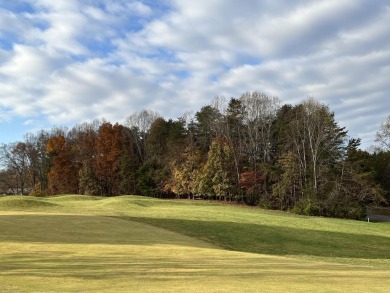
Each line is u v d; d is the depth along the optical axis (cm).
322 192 6041
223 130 8031
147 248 2112
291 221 4166
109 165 8888
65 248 2008
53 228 2717
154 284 1091
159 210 4591
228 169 7325
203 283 1114
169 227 3319
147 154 9162
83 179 8744
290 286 1075
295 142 6594
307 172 6438
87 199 6172
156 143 9125
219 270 1423
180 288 1021
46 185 10156
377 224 4803
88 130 9912
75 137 10544
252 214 4672
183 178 7794
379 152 8712
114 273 1305
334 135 6625
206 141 8625
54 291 959
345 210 5806
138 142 9612
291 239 3209
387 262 2353
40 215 3366
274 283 1128
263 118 7912
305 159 6612
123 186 8531
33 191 9581
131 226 3072
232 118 8131
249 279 1203
